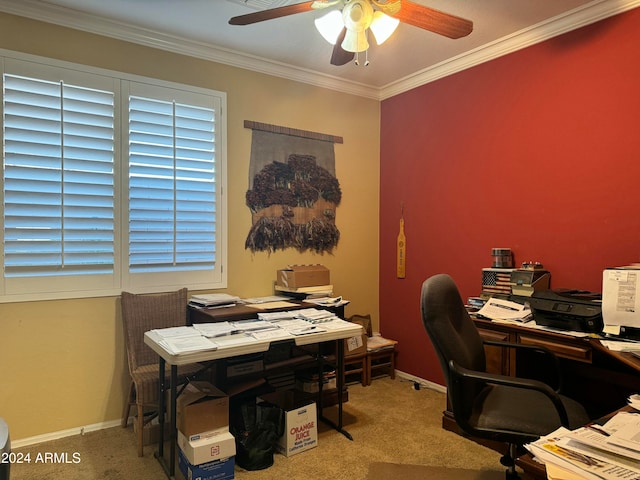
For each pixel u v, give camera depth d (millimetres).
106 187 2768
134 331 2744
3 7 2461
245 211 3342
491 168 3141
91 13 2641
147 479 2199
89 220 2713
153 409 2779
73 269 2678
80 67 2688
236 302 3025
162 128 2973
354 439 2645
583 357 2086
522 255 2943
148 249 2924
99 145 2750
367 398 3334
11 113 2482
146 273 2920
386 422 2896
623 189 2432
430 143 3617
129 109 2854
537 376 2512
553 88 2760
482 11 2596
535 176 2865
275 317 2697
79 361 2707
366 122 4035
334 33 2139
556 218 2754
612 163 2480
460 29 2031
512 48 2979
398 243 3914
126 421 2783
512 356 2443
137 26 2811
